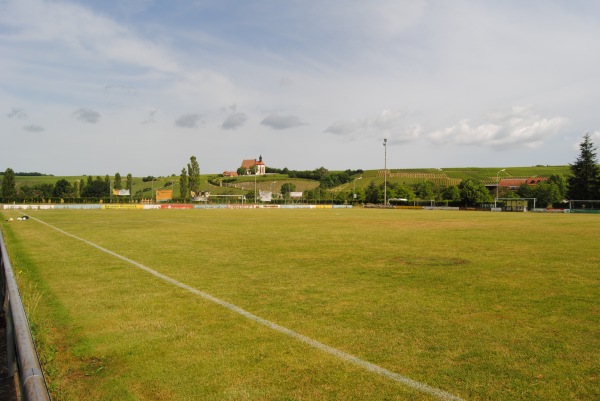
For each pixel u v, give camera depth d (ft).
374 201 391.04
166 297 28.96
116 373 16.55
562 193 349.41
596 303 27.30
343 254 51.11
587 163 280.31
